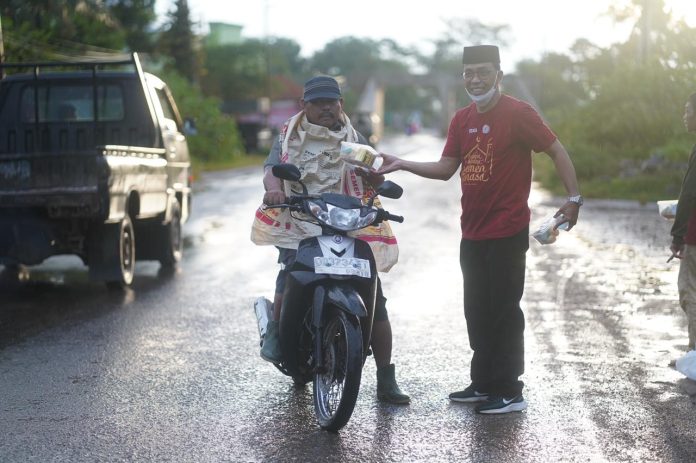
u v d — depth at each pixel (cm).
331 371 593
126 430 587
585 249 1445
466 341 827
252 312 966
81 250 1113
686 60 3030
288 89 8312
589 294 1051
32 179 1102
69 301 1045
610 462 524
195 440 568
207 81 7269
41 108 1282
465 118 621
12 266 1314
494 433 576
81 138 1278
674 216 751
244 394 668
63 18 3616
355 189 642
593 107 3145
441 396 659
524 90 7575
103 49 3756
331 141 638
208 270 1266
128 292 1098
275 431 586
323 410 597
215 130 4772
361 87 12562
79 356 784
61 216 1031
